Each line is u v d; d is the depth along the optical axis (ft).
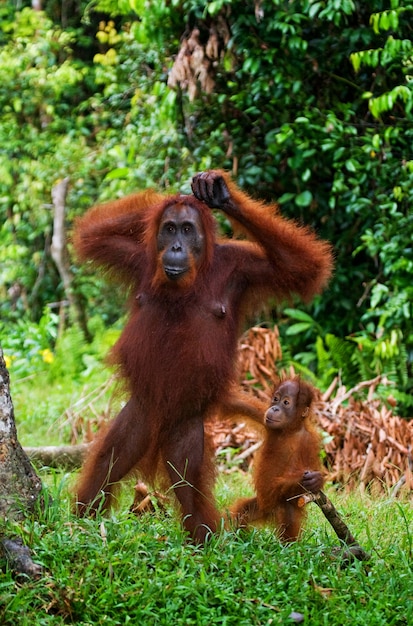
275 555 25.90
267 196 59.93
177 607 21.86
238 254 28.91
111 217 30.40
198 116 60.08
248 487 39.96
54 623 20.99
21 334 74.43
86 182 77.00
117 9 70.85
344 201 55.67
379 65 54.95
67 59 84.43
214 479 29.17
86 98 86.84
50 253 83.05
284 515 29.86
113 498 28.66
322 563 25.84
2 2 86.84
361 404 47.96
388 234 53.16
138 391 28.19
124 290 30.73
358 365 54.60
